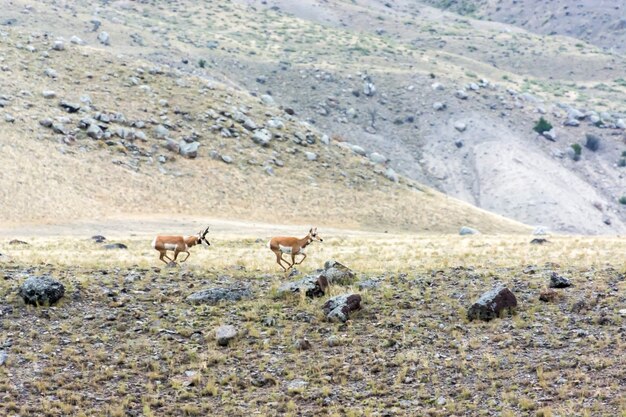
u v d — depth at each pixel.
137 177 94.75
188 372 18.95
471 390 17.80
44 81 112.06
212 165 103.44
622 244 40.19
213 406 17.39
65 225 74.56
